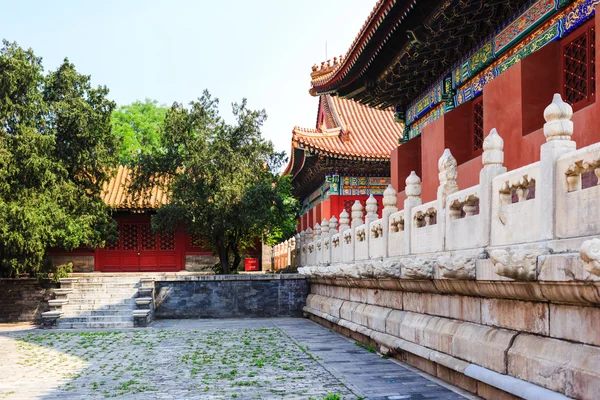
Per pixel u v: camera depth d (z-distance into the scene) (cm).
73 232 2836
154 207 3675
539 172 847
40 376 1380
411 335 1330
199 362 1535
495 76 1741
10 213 2522
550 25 1454
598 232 723
